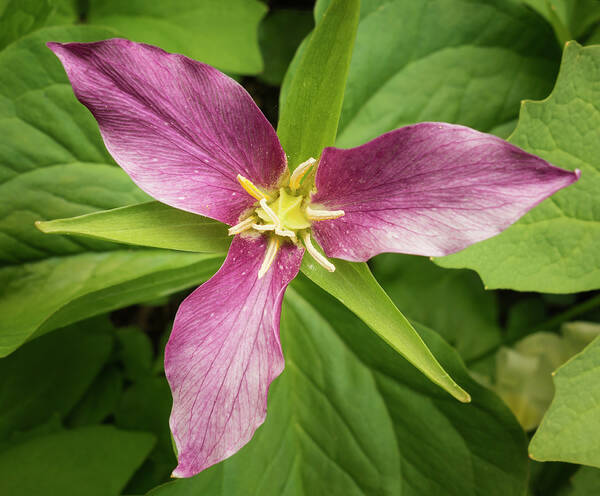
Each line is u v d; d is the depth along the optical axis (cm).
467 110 27
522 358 29
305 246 21
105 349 28
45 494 25
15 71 24
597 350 23
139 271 26
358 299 21
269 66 31
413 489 25
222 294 20
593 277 24
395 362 25
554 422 22
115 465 25
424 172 19
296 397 26
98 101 19
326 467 25
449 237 19
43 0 25
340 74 20
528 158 19
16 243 25
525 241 24
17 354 27
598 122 24
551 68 27
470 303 30
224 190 21
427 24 26
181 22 28
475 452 25
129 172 20
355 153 20
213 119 20
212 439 19
